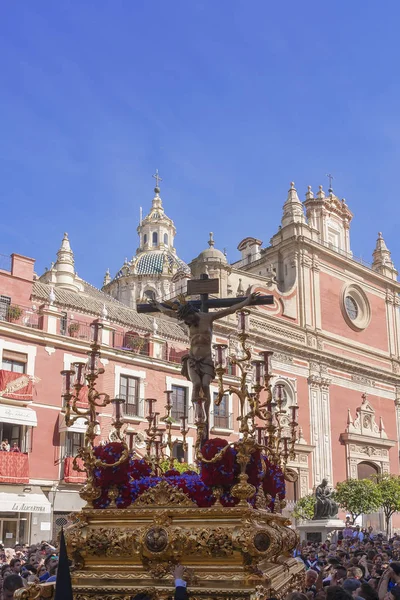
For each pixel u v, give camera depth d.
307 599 7.23
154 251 82.75
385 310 58.34
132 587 7.64
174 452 36.53
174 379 38.31
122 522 8.21
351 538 27.78
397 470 54.50
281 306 48.53
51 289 36.34
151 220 85.06
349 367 52.06
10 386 30.69
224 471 8.16
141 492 8.73
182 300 10.72
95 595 7.77
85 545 8.12
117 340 39.06
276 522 9.77
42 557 16.69
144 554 7.78
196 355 10.55
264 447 8.77
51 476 31.72
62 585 6.05
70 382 9.29
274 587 7.96
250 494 7.86
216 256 44.47
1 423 30.92
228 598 7.27
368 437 51.56
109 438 33.72
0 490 29.75
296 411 12.27
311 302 50.84
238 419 8.66
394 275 60.44
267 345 46.06
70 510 32.06
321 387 49.34
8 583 8.68
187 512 7.88
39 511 30.41
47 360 32.91
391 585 10.74
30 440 31.36
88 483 8.73
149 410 13.20
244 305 10.89
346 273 54.94
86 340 34.78
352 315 55.22
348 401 51.47
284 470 11.85
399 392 56.75
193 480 8.48
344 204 58.47
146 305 11.26
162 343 39.72
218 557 7.60
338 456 49.22
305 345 48.75
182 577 7.46
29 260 35.56
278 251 52.03
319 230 55.44
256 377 9.57
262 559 7.59
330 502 32.62
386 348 57.16
